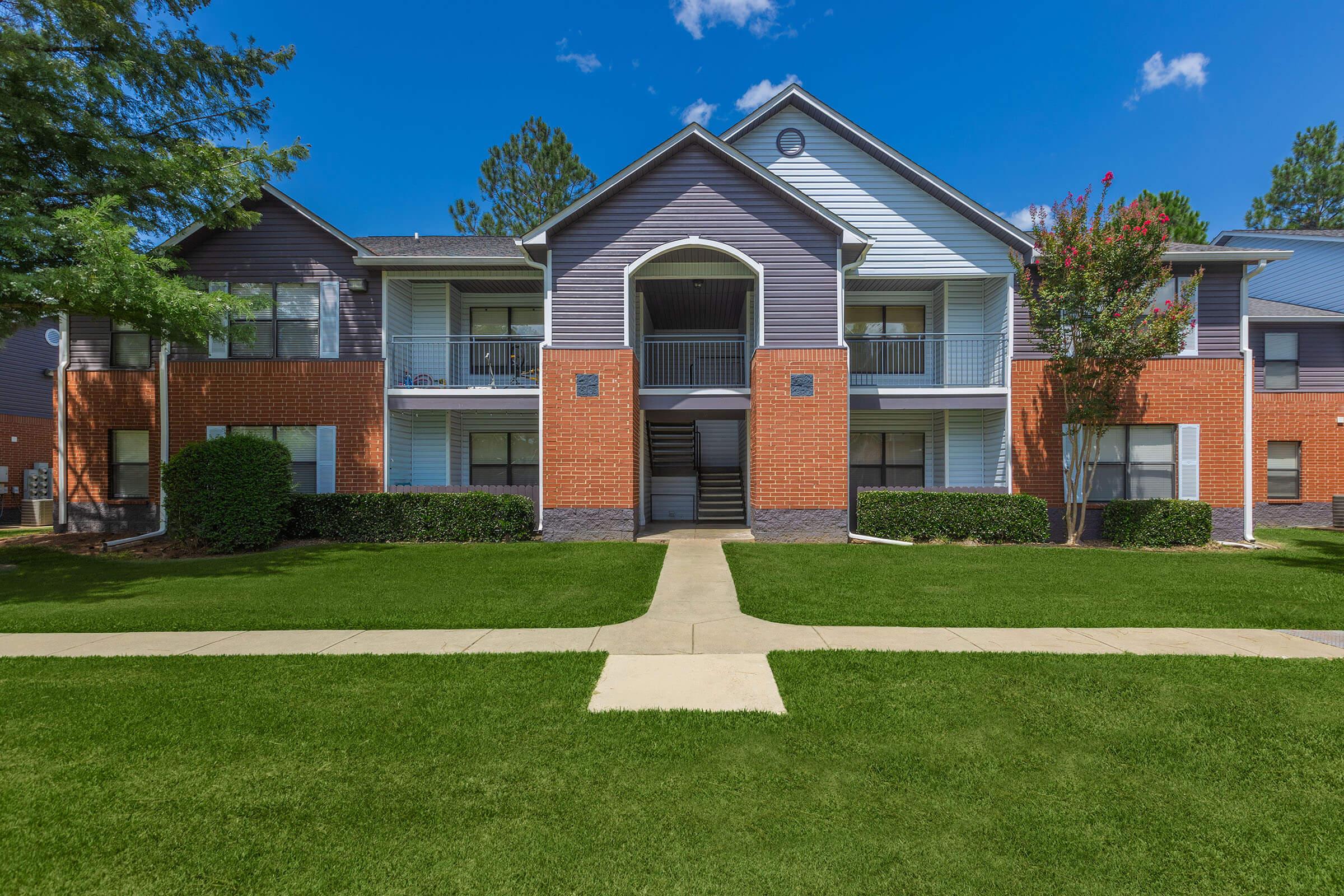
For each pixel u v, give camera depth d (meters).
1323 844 3.04
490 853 2.96
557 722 4.40
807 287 13.43
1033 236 13.90
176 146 11.85
